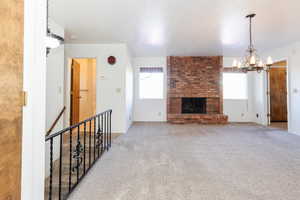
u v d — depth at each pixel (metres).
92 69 5.71
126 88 4.63
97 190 1.79
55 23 3.16
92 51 4.53
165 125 5.51
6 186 0.93
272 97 6.16
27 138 1.06
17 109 1.00
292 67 4.47
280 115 6.17
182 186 1.86
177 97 6.23
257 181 1.96
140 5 2.55
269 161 2.54
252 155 2.79
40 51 1.14
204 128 5.02
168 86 6.16
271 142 3.54
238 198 1.64
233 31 3.64
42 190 1.17
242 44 4.59
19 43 1.00
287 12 2.77
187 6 2.58
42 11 1.16
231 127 5.18
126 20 3.08
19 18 1.00
